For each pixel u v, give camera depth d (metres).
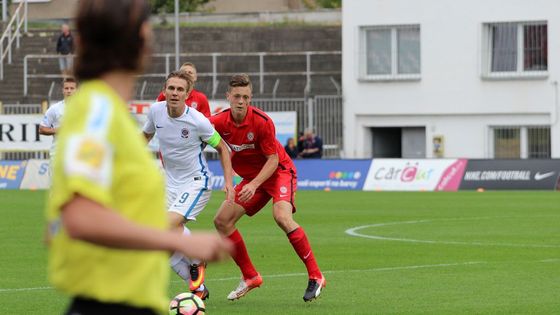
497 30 98.38
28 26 121.75
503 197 71.50
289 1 147.38
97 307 10.01
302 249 26.61
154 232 9.69
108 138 9.73
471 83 98.88
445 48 99.44
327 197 73.25
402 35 101.00
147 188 10.01
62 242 9.88
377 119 101.25
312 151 87.94
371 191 81.00
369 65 101.88
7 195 76.38
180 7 139.12
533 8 97.06
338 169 84.44
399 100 100.69
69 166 9.46
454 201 67.94
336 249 40.09
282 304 26.97
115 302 9.99
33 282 31.12
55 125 38.19
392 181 82.62
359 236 45.34
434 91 99.75
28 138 88.00
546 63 97.19
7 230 48.44
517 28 97.75
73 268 9.90
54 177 9.77
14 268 34.47
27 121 88.00
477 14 98.50
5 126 88.00
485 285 30.20
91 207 9.49
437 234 46.19
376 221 53.28
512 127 98.25
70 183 9.44
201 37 114.38
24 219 54.69
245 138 27.28
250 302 27.30
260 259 36.81
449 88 99.44
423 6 99.81
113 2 9.84
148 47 10.13
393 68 101.12
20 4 114.38
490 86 98.38
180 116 27.64
